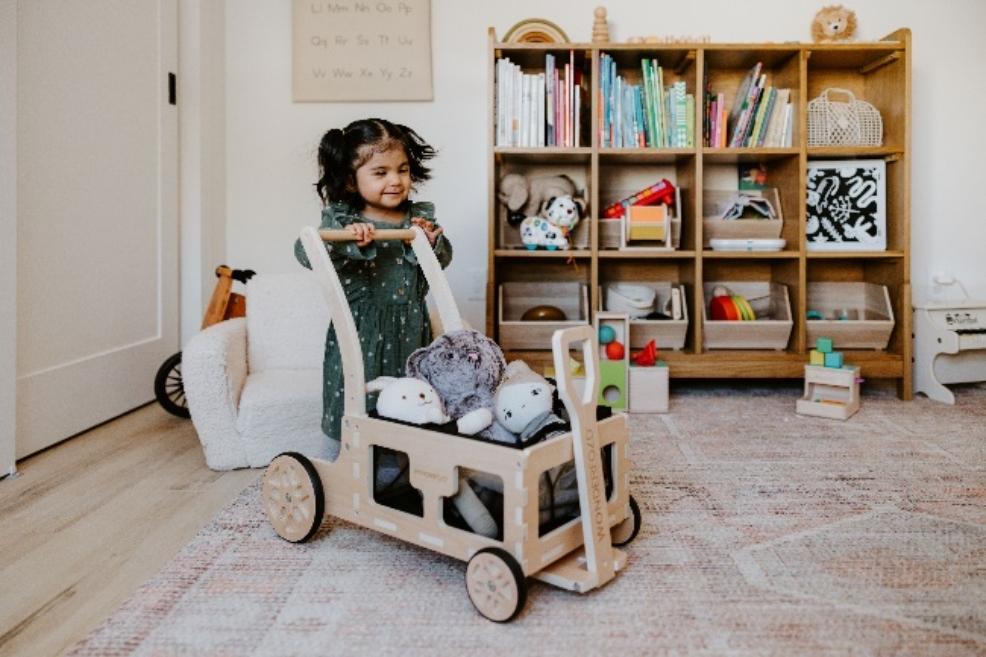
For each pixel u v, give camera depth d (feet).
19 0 5.33
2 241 4.97
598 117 7.57
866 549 3.82
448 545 3.35
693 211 7.83
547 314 7.91
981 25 8.26
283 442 5.32
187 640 2.95
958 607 3.19
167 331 7.67
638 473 5.13
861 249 7.82
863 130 7.77
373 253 4.33
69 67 5.96
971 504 4.47
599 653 2.85
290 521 3.95
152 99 7.28
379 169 4.53
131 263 6.97
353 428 3.75
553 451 3.21
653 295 7.96
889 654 2.82
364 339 4.67
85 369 6.23
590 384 3.36
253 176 8.50
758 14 8.26
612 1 8.25
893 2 8.25
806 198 7.82
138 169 7.06
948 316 7.59
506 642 2.93
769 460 5.43
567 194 8.09
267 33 8.39
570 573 3.28
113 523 4.26
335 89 8.32
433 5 8.30
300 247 4.63
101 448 5.79
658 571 3.57
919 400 7.52
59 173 5.86
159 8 7.38
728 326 7.61
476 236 8.41
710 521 4.22
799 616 3.12
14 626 3.10
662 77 7.97
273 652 2.86
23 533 4.11
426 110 8.36
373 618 3.14
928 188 8.40
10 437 5.10
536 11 8.27
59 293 5.89
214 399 5.15
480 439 3.26
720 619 3.10
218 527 4.17
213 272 8.23
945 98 8.32
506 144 7.69
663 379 7.02
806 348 7.77
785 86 7.98
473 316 8.47
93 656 2.84
